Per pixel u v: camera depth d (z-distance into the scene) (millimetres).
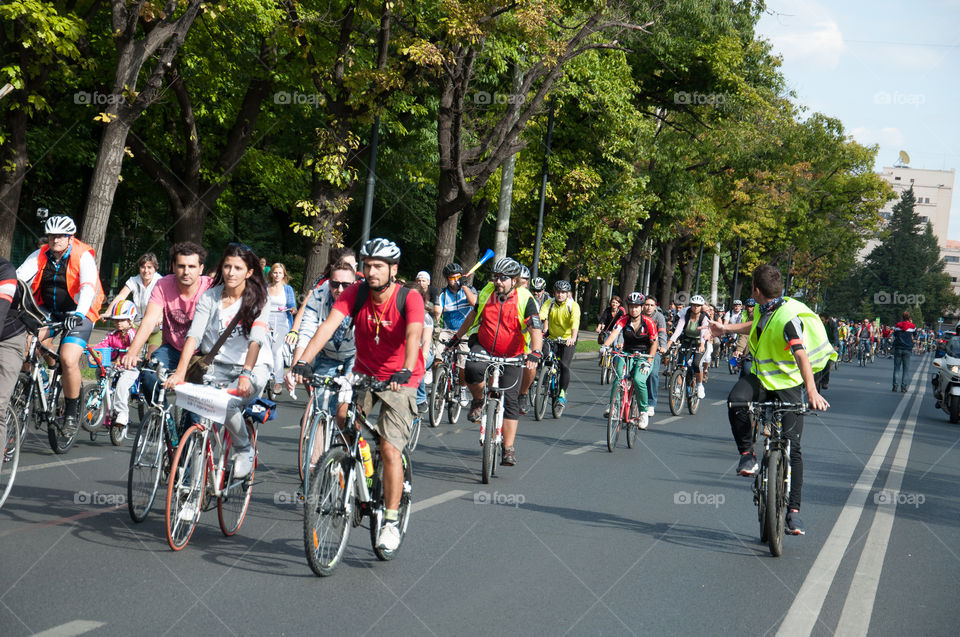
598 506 7992
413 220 38094
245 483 6293
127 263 34188
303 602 4895
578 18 23172
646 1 29047
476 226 30547
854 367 42312
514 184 29609
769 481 6551
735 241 60406
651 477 9617
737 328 7051
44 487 7211
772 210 53688
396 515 5738
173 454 6098
